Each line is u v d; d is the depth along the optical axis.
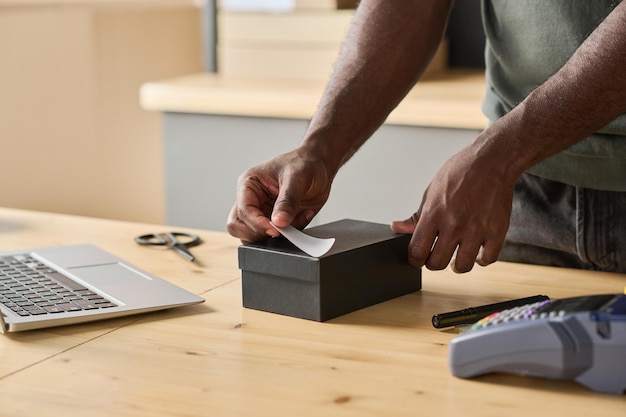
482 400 0.87
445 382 0.91
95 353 1.01
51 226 1.64
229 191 2.68
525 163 1.18
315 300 1.10
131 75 3.36
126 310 1.12
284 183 1.24
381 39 1.40
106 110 3.25
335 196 2.52
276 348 1.01
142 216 3.53
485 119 2.27
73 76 3.08
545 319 0.88
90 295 1.18
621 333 0.85
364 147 2.46
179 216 2.75
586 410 0.84
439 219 1.19
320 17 2.77
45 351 1.02
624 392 0.87
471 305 1.17
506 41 1.51
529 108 1.17
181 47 3.65
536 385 0.90
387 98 1.39
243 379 0.93
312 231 1.24
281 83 2.74
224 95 2.59
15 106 2.87
